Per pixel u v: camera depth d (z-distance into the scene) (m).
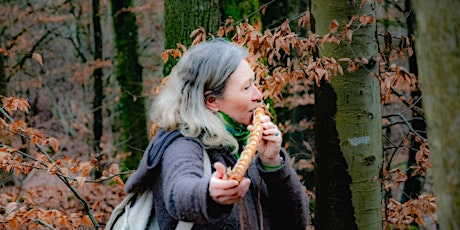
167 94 2.16
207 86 2.12
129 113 13.14
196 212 1.81
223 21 5.43
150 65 17.31
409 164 6.72
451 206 1.31
